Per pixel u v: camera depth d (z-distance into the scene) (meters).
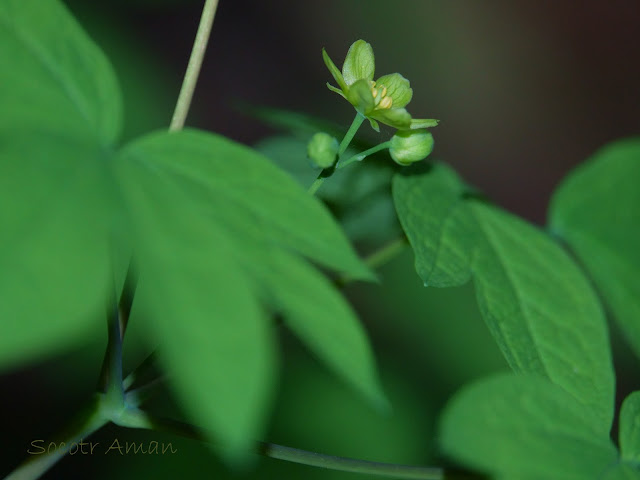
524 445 0.18
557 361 0.19
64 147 0.16
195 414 0.15
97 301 0.15
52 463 0.18
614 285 0.22
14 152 0.16
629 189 0.22
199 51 0.19
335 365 0.16
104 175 0.16
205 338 0.15
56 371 0.29
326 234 0.17
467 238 0.20
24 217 0.16
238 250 0.16
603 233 0.22
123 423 0.19
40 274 0.15
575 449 0.18
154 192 0.16
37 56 0.17
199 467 0.27
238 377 0.15
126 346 0.21
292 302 0.16
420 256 0.19
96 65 0.17
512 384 0.18
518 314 0.19
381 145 0.20
